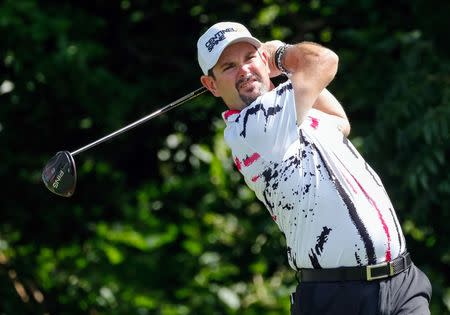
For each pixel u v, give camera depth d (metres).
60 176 15.88
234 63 14.55
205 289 31.98
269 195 14.54
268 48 14.98
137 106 29.91
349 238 14.02
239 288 32.62
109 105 28.39
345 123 15.27
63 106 29.22
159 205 31.95
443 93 24.31
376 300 14.03
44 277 30.53
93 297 30.75
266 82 14.70
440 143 23.92
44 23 26.94
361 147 24.91
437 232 27.42
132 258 31.70
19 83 27.95
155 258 31.73
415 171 23.98
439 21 26.41
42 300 29.55
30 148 30.11
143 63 30.17
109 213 31.69
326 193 14.09
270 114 14.22
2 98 28.70
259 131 14.22
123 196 31.27
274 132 14.21
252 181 14.66
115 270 31.42
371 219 14.05
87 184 30.81
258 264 31.42
